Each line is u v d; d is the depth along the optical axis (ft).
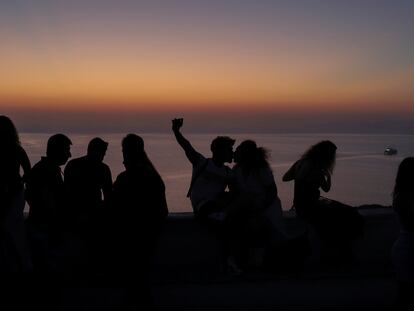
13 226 9.84
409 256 10.59
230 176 14.17
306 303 12.82
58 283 11.59
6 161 9.80
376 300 13.16
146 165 11.30
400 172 10.84
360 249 16.01
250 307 12.58
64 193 12.06
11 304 9.93
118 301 12.44
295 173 15.10
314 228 14.83
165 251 14.93
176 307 12.46
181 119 14.15
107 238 11.08
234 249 14.24
